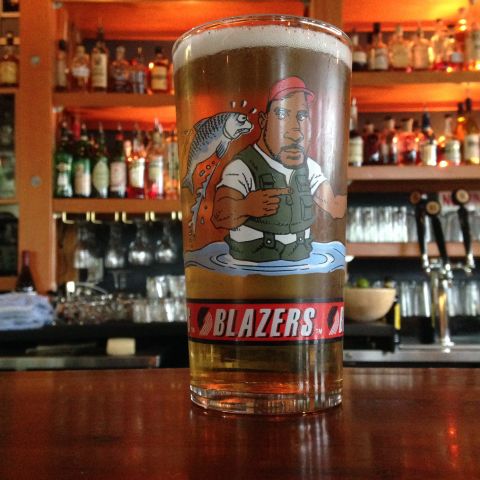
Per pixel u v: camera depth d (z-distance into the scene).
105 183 1.57
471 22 1.67
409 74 1.51
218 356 0.22
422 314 1.62
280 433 0.18
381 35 1.79
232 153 0.22
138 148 1.68
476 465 0.14
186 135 0.24
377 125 1.81
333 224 0.23
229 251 0.22
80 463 0.15
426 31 1.80
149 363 1.14
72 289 1.54
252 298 0.22
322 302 0.22
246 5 1.58
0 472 0.14
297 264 0.22
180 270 1.78
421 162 1.60
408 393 0.25
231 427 0.19
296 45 0.22
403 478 0.13
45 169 1.54
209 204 0.23
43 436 0.17
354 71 1.55
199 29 0.23
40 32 1.55
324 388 0.22
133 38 1.81
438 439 0.17
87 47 1.80
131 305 1.43
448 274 1.41
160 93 1.58
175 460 0.15
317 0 1.51
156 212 1.56
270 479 0.13
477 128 1.64
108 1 1.56
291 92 0.22
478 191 1.76
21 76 1.55
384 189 1.75
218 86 0.22
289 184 0.22
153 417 0.20
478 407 0.22
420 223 1.45
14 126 1.58
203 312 0.23
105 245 1.75
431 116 1.80
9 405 0.22
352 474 0.13
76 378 0.31
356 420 0.20
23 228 1.53
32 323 1.27
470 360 1.26
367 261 1.79
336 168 0.23
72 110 1.62
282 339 0.22
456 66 1.60
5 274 1.60
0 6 1.75
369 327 1.23
